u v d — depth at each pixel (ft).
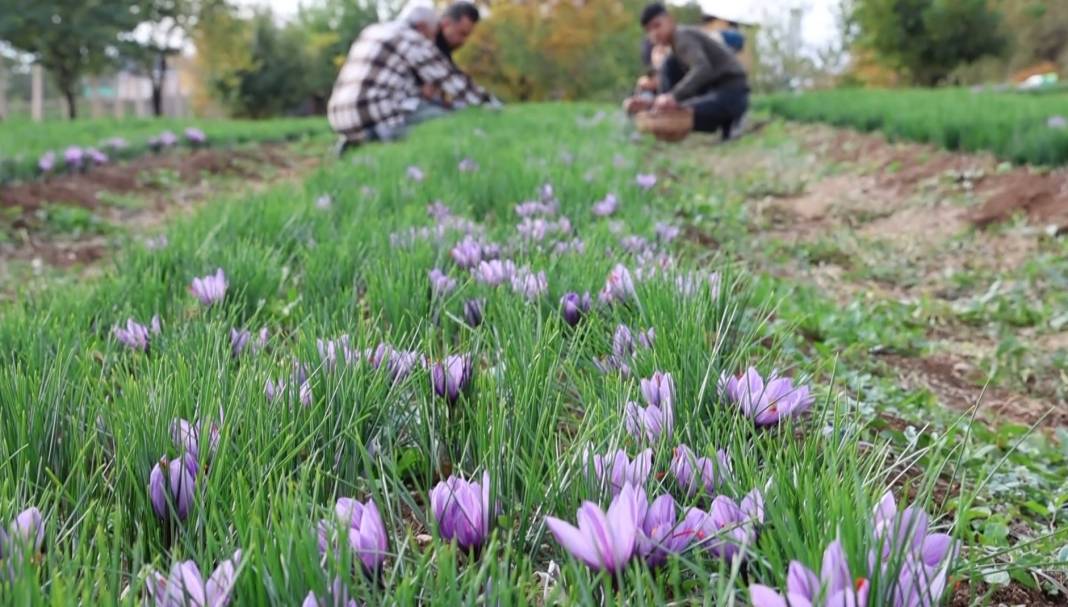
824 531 4.16
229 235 13.57
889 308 15.74
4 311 9.50
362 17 186.29
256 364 6.55
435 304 8.96
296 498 4.36
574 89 134.62
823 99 57.98
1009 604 5.89
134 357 7.72
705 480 4.97
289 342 7.61
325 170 22.50
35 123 65.46
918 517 4.06
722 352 7.73
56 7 132.46
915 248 20.58
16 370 6.65
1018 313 15.56
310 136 59.31
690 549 4.28
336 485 5.21
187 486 4.80
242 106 164.66
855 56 151.12
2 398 5.81
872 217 24.08
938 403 10.78
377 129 41.39
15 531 3.83
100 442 5.90
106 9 138.31
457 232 12.44
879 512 4.09
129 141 41.11
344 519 4.16
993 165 26.45
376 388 6.07
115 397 6.00
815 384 9.18
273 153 46.09
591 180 19.71
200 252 11.62
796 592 3.59
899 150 32.12
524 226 12.89
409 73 42.29
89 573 3.83
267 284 10.48
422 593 4.01
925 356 13.39
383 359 6.38
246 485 4.60
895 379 11.80
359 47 41.93
